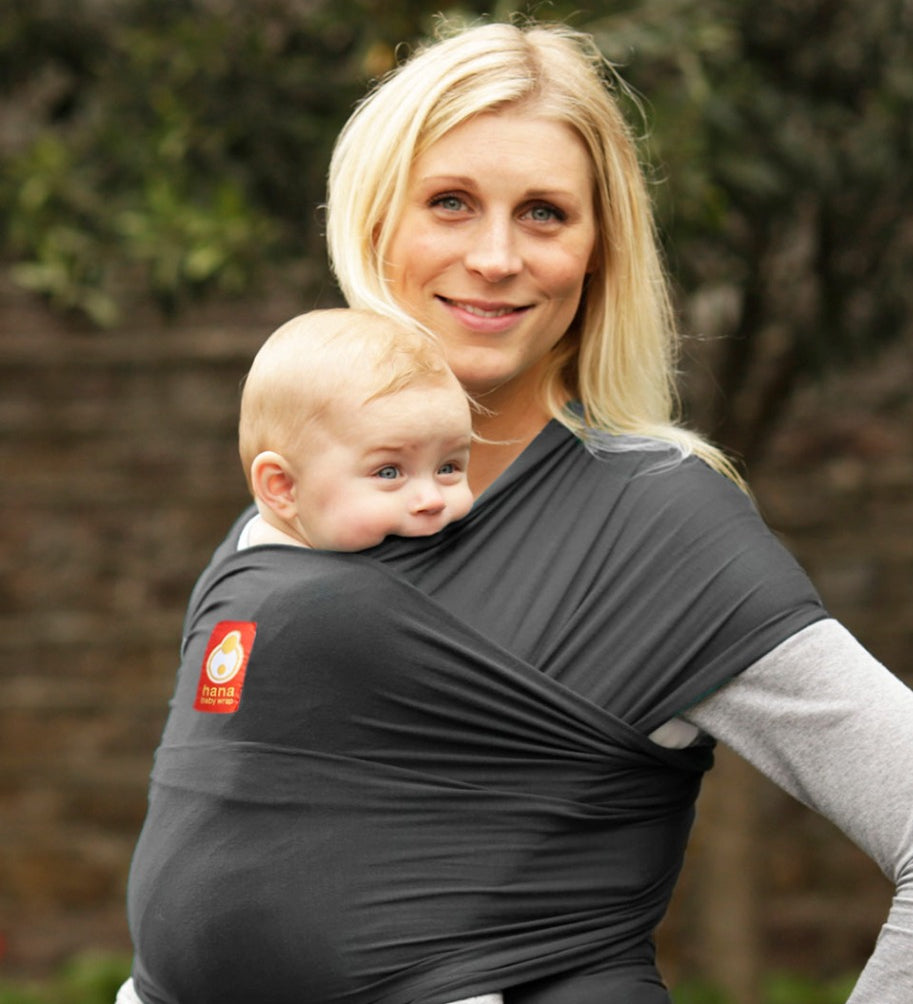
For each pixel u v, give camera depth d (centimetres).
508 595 182
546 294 191
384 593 178
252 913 175
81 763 682
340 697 177
